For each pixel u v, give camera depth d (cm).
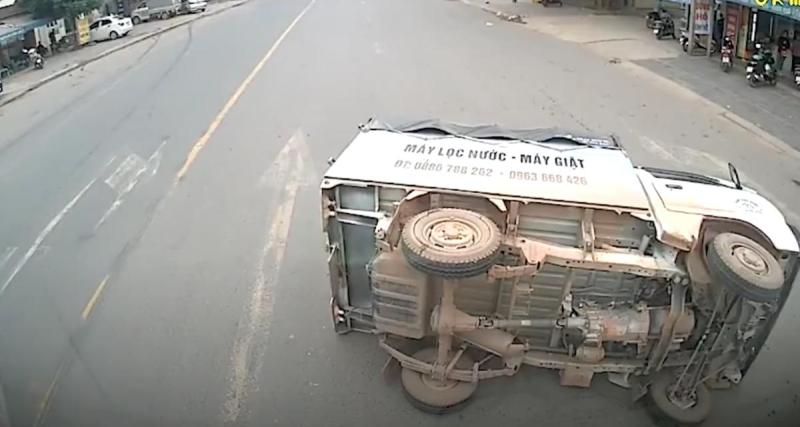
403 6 3431
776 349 657
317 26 2770
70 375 638
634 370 573
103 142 1337
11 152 1307
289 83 1762
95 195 1073
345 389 622
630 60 1952
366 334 695
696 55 1969
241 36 2562
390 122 730
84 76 2027
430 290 560
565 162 620
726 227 551
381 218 581
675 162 1142
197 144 1297
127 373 643
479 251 493
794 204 976
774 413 574
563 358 582
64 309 753
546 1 3228
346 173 601
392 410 595
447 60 2025
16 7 2414
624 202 558
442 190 573
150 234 932
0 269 846
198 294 780
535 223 570
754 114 1400
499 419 579
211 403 605
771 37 1722
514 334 586
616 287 565
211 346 686
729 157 1163
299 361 661
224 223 961
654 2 2802
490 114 1448
